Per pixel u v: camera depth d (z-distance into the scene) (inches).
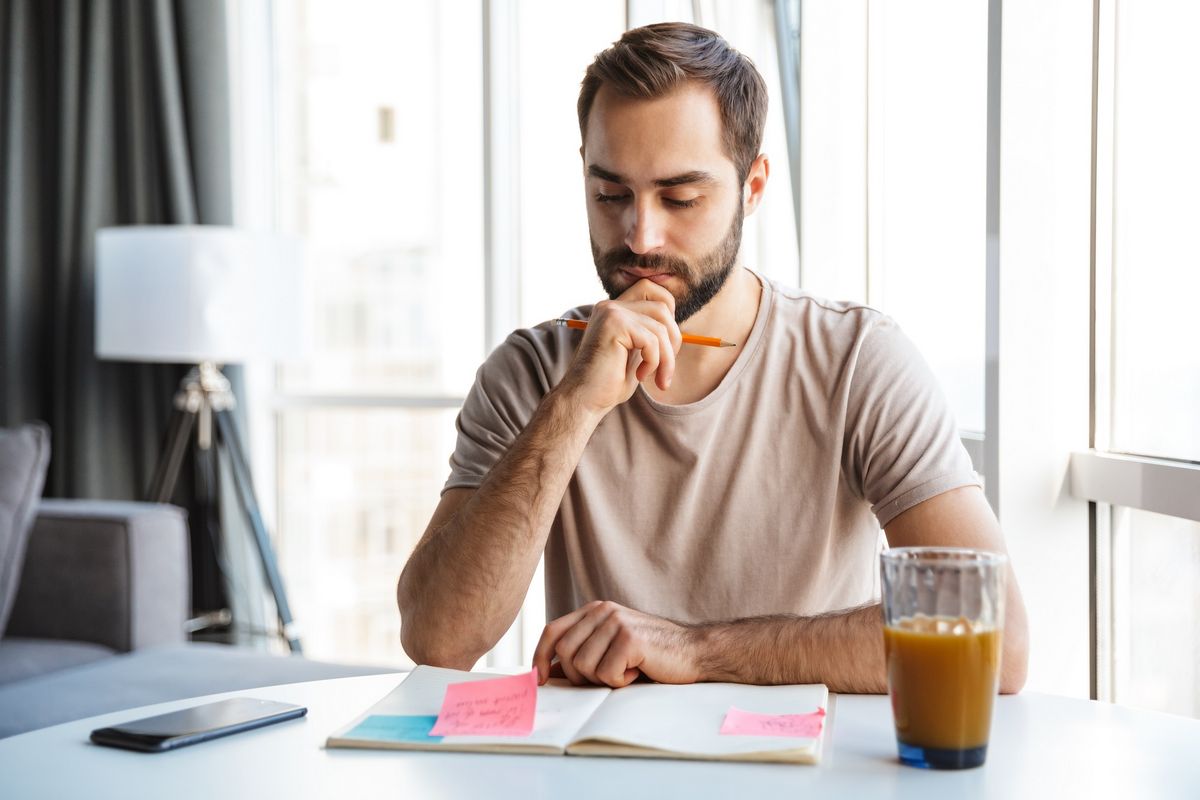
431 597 49.7
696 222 51.2
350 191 138.0
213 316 119.8
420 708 38.8
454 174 133.6
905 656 33.5
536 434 49.9
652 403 55.2
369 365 138.1
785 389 55.2
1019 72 66.1
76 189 136.3
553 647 43.0
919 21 85.2
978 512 50.3
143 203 135.5
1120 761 34.2
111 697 87.4
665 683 42.6
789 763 33.8
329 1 138.3
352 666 97.2
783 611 54.6
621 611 43.5
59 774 33.9
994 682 33.5
